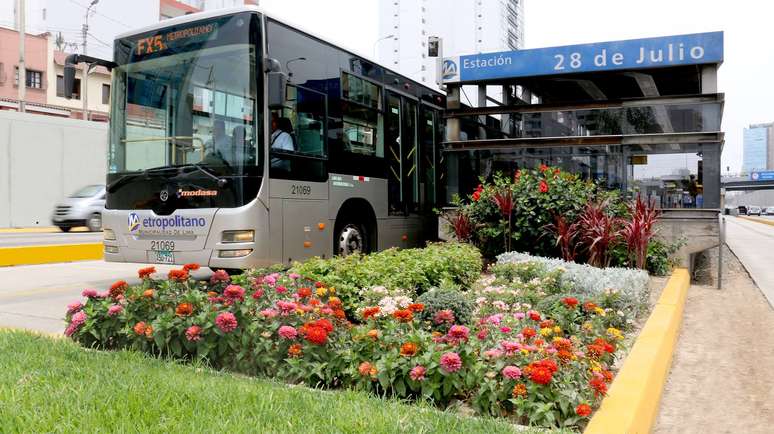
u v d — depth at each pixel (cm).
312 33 923
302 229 873
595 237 963
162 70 866
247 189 788
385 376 377
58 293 904
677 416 434
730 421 424
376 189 1068
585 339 490
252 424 313
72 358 445
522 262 800
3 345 481
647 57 1120
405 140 1186
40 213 2541
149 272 526
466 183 1230
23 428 304
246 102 805
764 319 763
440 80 1283
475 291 675
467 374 369
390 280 674
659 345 498
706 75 1095
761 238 3016
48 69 4659
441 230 1205
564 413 338
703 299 911
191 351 456
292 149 859
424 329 506
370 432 307
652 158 1097
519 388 346
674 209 1073
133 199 853
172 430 304
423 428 316
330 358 408
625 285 679
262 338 426
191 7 6319
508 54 1229
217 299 477
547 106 1176
